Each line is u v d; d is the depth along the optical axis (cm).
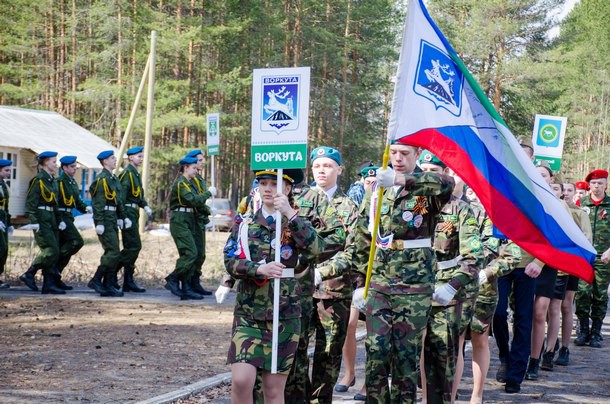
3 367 875
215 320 1252
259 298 576
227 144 4562
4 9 4856
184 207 1471
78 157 3481
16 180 3359
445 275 728
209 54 4444
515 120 5131
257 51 4594
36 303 1367
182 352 989
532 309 887
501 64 4650
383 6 4941
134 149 1548
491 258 837
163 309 1352
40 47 5216
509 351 927
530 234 705
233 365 573
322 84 4800
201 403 759
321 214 684
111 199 1480
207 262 2123
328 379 736
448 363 699
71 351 973
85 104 4775
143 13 4012
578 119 7269
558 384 937
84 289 1588
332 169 768
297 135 615
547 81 4750
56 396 755
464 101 699
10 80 5162
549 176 987
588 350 1209
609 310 1688
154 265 2066
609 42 7231
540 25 4762
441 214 724
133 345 1023
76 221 3400
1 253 1527
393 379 655
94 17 4497
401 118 676
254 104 624
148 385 812
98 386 800
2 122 3519
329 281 725
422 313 647
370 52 4906
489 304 795
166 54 4103
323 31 4534
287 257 584
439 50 692
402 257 651
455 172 681
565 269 713
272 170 618
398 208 654
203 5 4141
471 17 4872
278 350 577
